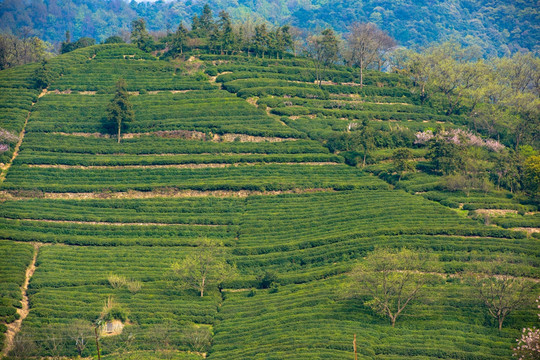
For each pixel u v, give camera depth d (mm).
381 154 122938
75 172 112562
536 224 97562
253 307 79875
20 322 76688
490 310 73625
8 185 105875
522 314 75062
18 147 119875
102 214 101562
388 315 75938
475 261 85812
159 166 116375
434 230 94938
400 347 67000
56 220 99375
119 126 124188
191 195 108875
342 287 80188
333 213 102250
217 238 97188
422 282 77312
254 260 90125
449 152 115688
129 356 68812
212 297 83750
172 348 71438
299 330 72062
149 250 93062
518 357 64625
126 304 79875
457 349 66562
